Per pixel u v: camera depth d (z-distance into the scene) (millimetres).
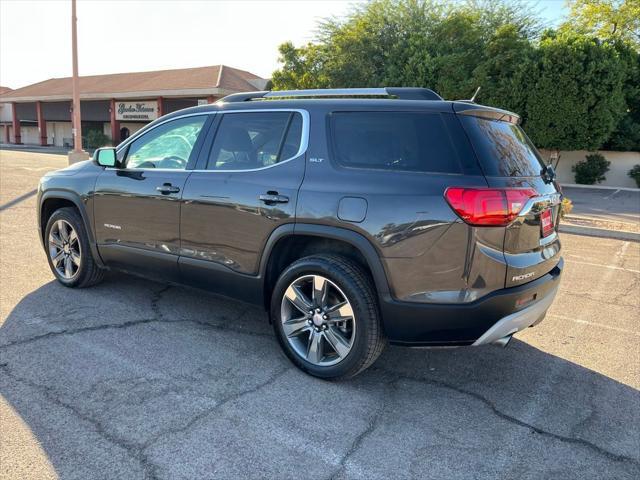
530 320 3256
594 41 19188
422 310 3045
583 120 19156
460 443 2812
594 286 6027
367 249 3129
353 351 3254
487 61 20141
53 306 4570
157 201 4145
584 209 13695
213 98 31719
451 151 3053
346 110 3441
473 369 3738
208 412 2992
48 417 2871
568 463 2676
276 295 3566
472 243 2914
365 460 2627
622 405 3285
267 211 3512
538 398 3344
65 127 44781
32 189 12688
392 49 21719
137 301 4781
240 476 2463
